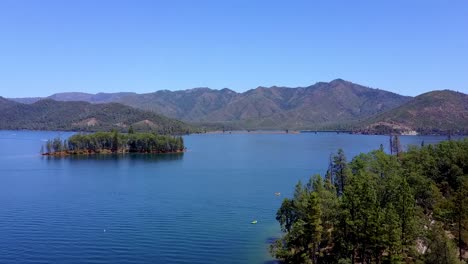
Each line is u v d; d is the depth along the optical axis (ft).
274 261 386.52
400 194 320.09
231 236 463.01
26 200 643.45
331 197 370.53
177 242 442.91
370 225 292.61
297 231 347.15
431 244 291.99
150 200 648.79
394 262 284.61
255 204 620.08
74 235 466.29
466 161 500.74
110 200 646.74
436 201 411.13
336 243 352.90
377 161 442.50
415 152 562.25
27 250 418.31
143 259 396.78
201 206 607.78
